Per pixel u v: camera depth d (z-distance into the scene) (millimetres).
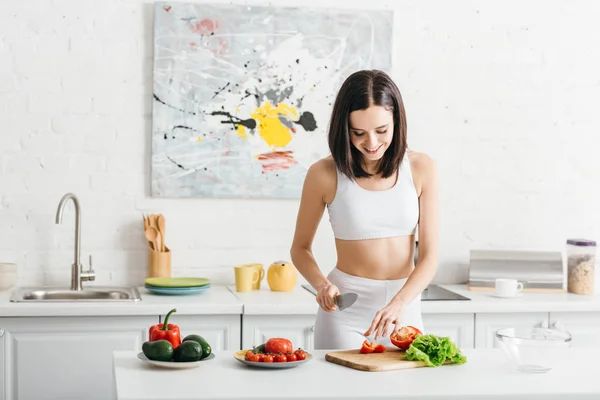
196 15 3865
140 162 3879
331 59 3973
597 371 2236
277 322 3416
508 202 4164
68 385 3320
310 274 2721
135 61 3857
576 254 3875
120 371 2158
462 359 2295
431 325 3529
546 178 4191
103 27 3830
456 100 4113
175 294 3588
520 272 3887
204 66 3877
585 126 4211
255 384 2029
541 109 4176
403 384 2051
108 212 3861
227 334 3393
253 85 3918
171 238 3912
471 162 4133
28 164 3797
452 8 4090
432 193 2744
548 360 2168
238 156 3918
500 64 4137
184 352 2197
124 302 3375
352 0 4000
